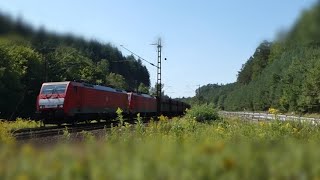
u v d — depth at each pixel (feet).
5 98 197.06
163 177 10.54
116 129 27.73
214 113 88.17
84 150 14.10
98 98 116.26
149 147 14.49
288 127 29.99
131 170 10.73
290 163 11.65
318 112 219.61
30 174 11.18
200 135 26.16
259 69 375.86
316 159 11.98
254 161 11.82
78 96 103.24
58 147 14.42
